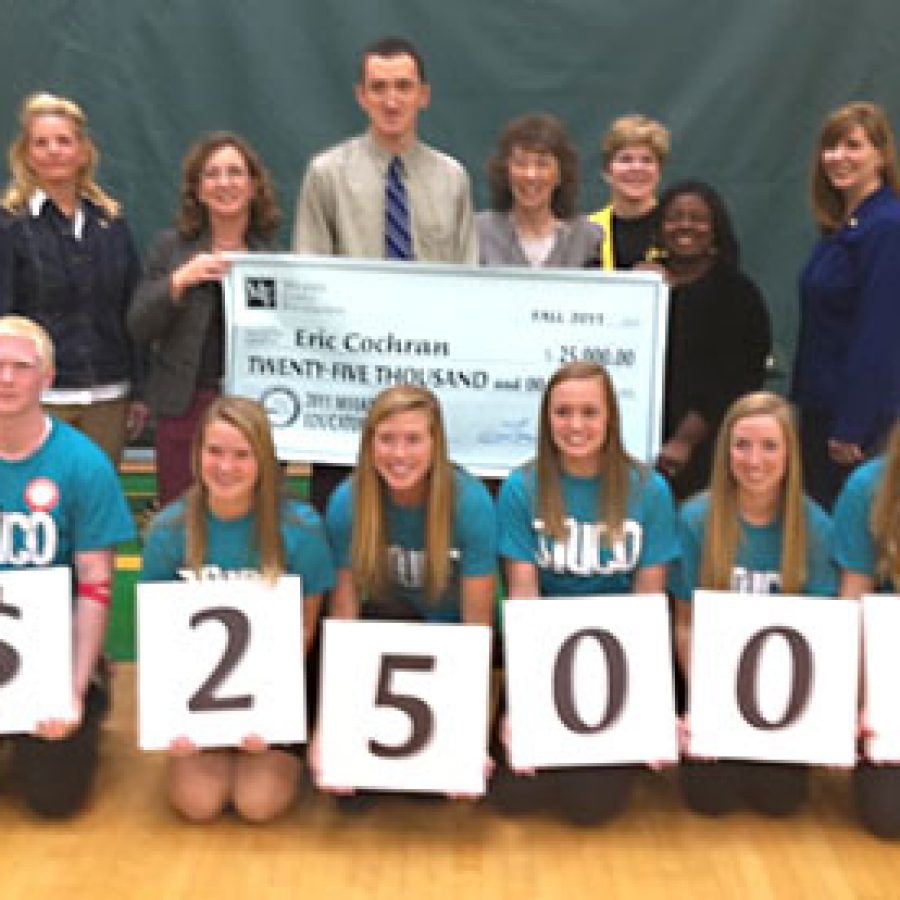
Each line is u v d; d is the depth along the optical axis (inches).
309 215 139.8
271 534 106.8
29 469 108.5
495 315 135.7
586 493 111.3
